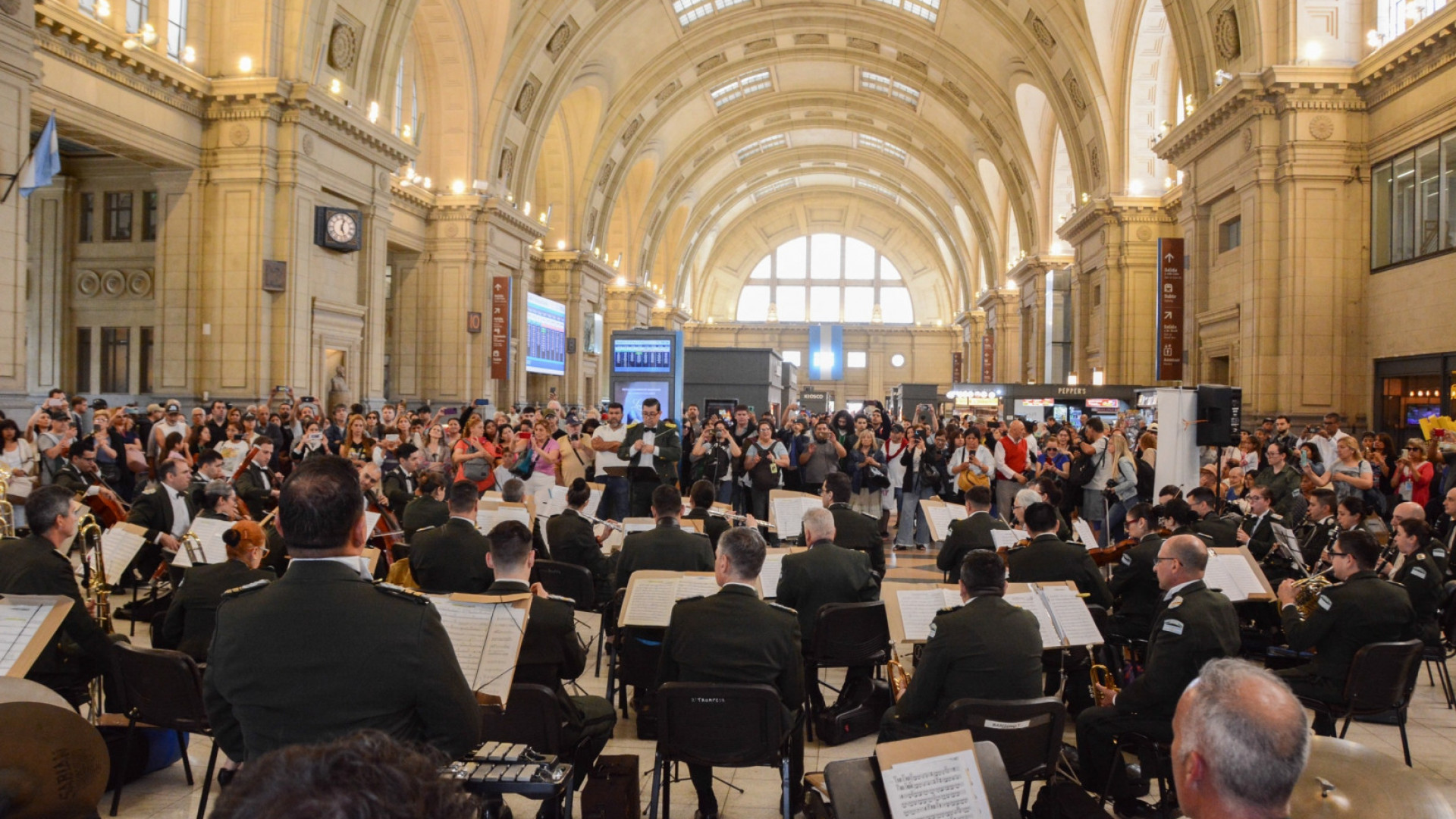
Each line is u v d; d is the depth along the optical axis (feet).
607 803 13.15
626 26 109.40
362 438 40.93
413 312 89.25
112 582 19.83
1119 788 15.57
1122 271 88.12
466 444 39.81
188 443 41.57
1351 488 34.88
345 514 8.39
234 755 8.73
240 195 56.65
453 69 86.94
